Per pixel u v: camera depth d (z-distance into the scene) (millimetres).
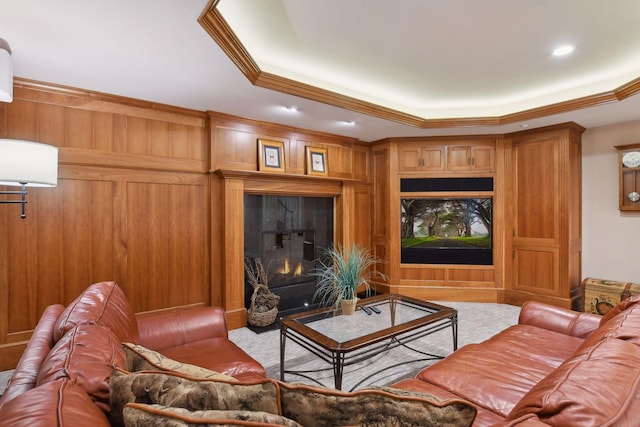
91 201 2793
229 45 2051
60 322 1364
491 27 2195
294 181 3945
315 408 771
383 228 4656
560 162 3781
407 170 4484
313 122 3689
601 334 1216
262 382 812
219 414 686
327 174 4230
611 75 2992
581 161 4000
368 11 2021
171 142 3152
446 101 3760
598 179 3877
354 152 4605
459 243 4387
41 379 924
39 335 1350
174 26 1793
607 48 2484
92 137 2771
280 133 3846
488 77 3053
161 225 3125
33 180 1675
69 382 847
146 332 1869
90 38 1907
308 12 2041
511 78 3074
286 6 1978
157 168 3070
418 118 3801
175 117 3178
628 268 3672
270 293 3662
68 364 954
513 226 4176
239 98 2922
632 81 2736
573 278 3824
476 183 4320
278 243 4066
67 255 2699
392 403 761
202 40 1939
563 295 3764
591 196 3932
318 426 766
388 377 2391
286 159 3893
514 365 1652
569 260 3732
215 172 3338
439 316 2375
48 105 2590
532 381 1499
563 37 2326
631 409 695
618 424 650
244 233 3770
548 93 3482
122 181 2926
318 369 2529
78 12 1652
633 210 3600
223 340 2006
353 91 3410
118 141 2885
